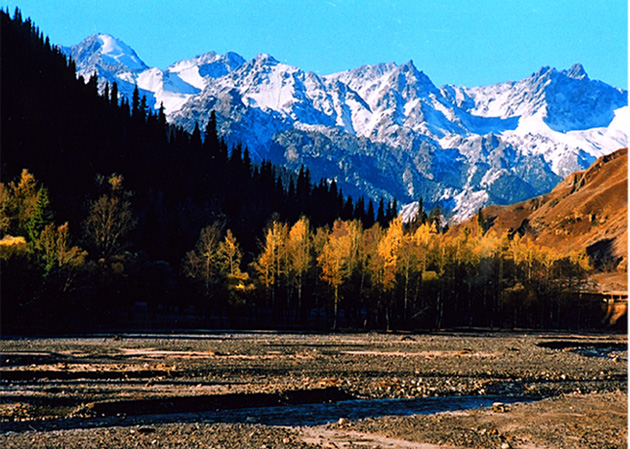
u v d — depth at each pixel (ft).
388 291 444.14
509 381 217.97
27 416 148.25
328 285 442.50
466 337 397.19
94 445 124.57
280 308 481.46
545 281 547.08
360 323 473.26
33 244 377.09
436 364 248.73
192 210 608.19
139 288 430.61
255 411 161.27
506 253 552.82
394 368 232.73
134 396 166.50
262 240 595.88
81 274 375.25
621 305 553.64
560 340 400.06
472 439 135.33
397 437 135.64
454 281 501.15
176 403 163.43
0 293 338.13
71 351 249.34
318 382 196.44
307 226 513.04
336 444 128.77
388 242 450.30
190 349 269.44
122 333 347.77
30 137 626.64
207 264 423.64
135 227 522.88
